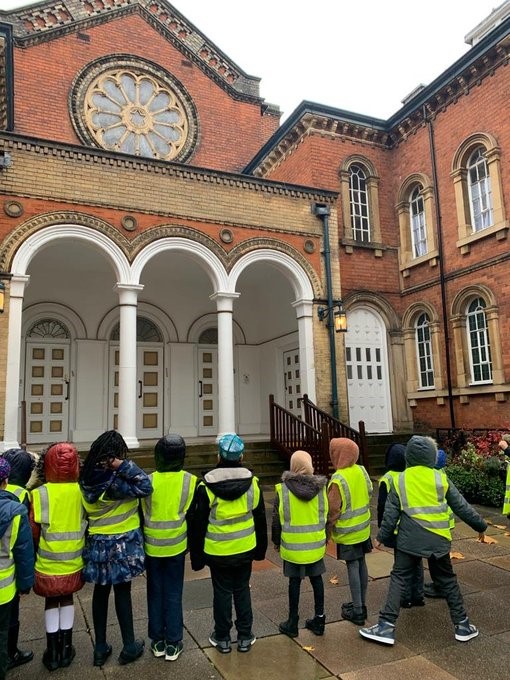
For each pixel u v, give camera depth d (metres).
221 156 18.66
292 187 12.81
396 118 15.99
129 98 17.48
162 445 4.02
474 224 13.77
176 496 3.94
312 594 5.11
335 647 3.98
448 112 14.45
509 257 12.42
